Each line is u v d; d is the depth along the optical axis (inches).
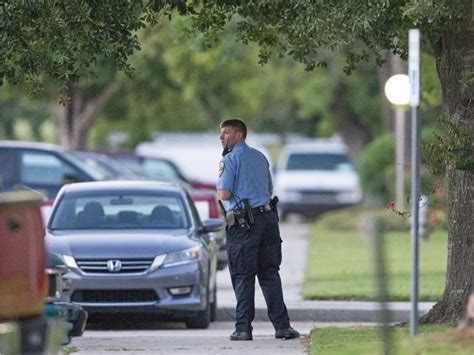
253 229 1533.0
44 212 2517.2
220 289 2442.2
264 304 2107.5
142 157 3855.8
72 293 1776.6
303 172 4724.4
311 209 4658.0
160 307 1786.4
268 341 1534.2
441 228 3563.0
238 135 1552.7
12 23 1508.4
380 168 4525.1
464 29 1531.7
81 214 1909.4
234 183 1536.7
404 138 3321.9
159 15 1670.8
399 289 2209.6
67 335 1144.8
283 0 1560.0
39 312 987.3
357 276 2487.7
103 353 1416.1
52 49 1528.1
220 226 1911.9
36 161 2723.9
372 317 2018.9
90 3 1507.1
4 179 2699.3
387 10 1486.2
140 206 1924.2
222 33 2415.1
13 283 962.1
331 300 2151.8
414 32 1193.4
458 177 1558.8
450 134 1519.4
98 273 1782.7
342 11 1472.7
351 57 1720.0
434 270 2519.7
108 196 1942.7
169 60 4564.5
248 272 1545.3
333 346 1359.5
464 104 1542.8
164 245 1807.3
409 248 3083.2
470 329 1242.0
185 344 1514.5
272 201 1552.7
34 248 975.6
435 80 2476.6
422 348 1195.9
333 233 3772.1
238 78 5502.0
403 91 1443.2
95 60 1551.4
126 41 1539.1
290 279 2504.9
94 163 3149.6
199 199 2544.3
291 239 3641.7
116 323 1932.8
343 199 4640.8
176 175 3818.9
